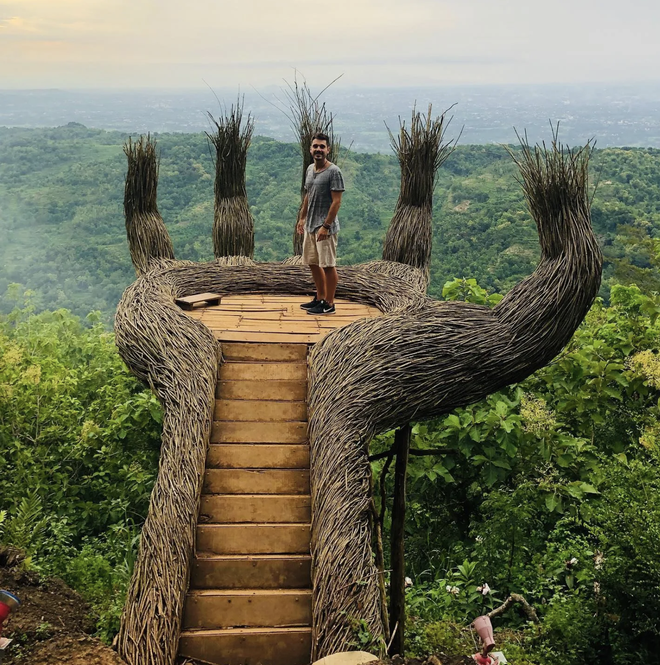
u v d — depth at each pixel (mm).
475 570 6746
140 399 9477
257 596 4383
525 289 5344
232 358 5906
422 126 8578
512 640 5457
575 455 8008
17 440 8656
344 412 4973
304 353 5891
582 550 6215
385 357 5223
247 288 7770
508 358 5238
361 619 3926
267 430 5281
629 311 10336
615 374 8969
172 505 4477
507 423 7832
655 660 4934
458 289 9828
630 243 14805
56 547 6527
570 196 5219
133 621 3980
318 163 6680
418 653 5258
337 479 4594
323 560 4211
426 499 8602
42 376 10203
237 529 4695
